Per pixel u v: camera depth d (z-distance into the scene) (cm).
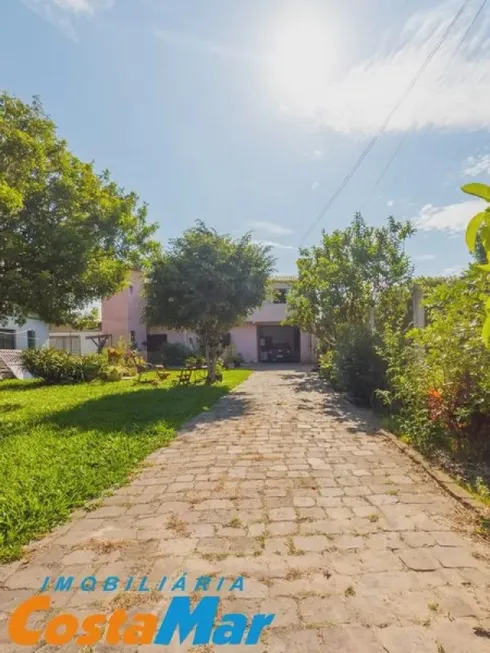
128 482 437
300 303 1454
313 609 229
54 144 1016
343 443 582
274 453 538
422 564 268
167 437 622
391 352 721
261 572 265
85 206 1068
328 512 351
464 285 446
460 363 461
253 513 354
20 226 922
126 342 2380
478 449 464
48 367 1556
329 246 1323
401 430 611
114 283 1120
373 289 1263
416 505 361
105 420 750
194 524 336
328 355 1375
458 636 205
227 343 2630
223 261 1265
